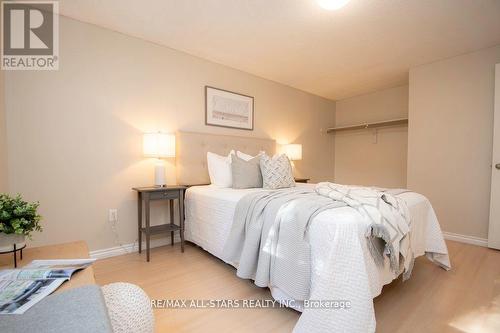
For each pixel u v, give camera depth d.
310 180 4.44
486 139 2.77
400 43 2.63
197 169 2.90
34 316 0.62
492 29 2.35
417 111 3.24
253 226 1.65
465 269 2.14
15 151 1.93
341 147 4.89
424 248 2.05
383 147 4.30
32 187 2.01
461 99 2.92
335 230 1.24
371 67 3.29
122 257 2.37
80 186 2.23
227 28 2.35
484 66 2.77
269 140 3.71
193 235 2.53
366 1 1.94
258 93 3.64
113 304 0.78
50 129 2.08
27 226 1.07
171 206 2.69
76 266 1.02
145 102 2.59
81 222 2.24
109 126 2.37
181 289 1.77
